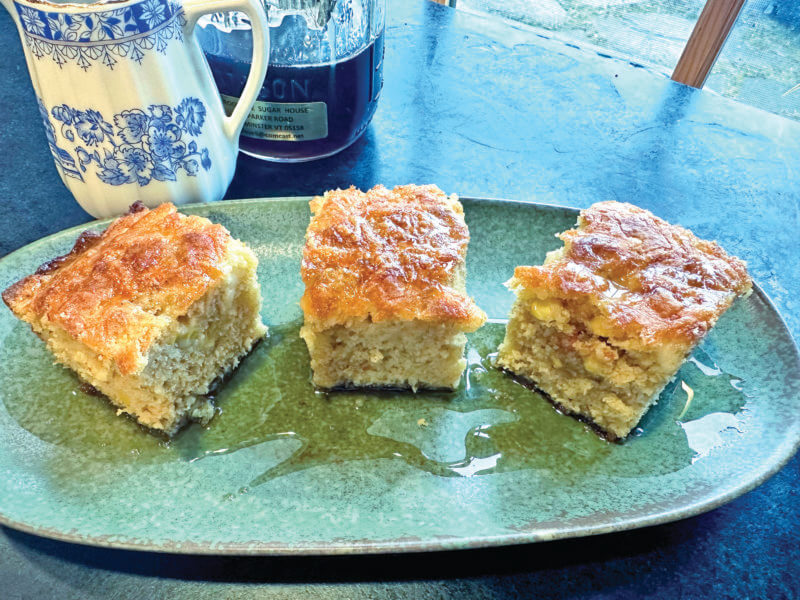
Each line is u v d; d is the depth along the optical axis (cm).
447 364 23
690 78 38
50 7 21
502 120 35
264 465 21
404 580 19
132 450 22
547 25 42
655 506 20
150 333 20
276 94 27
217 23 27
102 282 22
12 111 34
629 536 20
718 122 35
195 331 22
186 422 23
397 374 24
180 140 25
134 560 19
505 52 39
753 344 24
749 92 39
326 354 23
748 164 33
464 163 32
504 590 18
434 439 22
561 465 22
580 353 22
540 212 28
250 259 23
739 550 19
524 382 24
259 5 23
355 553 18
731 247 29
